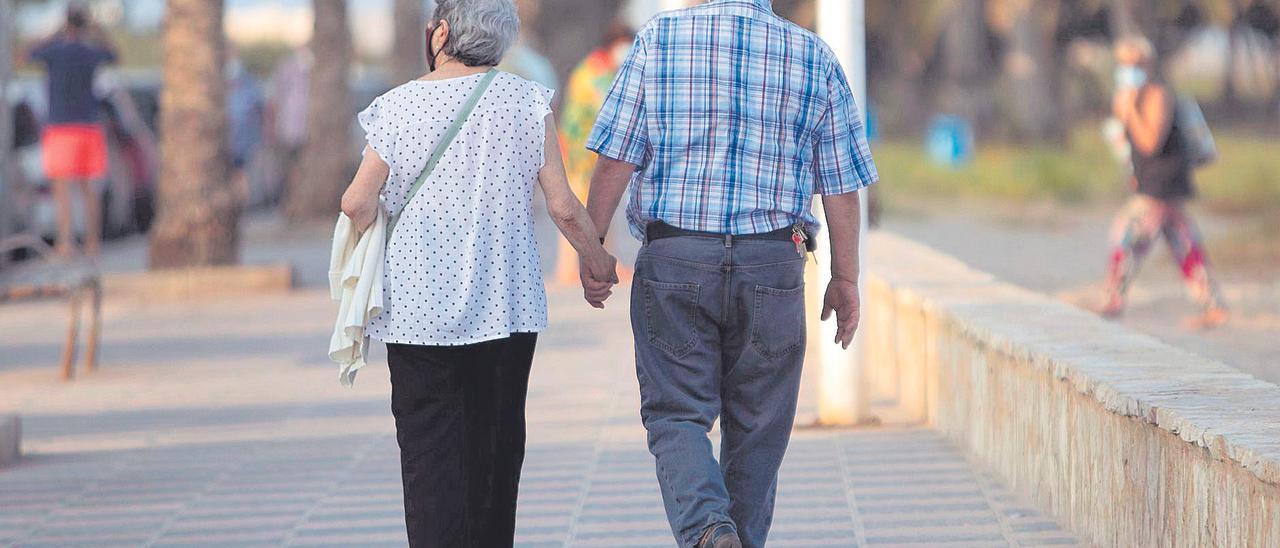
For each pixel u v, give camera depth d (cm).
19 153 4522
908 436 1989
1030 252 4756
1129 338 1642
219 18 3997
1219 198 6056
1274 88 14750
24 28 11469
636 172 1215
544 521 1599
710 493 1146
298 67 6250
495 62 1210
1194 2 12744
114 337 3228
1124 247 3042
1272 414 1190
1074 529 1479
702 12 1180
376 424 2191
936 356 2017
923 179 7988
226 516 1667
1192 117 3003
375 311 1172
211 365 2819
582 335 3047
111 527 1633
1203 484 1144
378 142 1172
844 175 1205
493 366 1226
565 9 12988
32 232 4503
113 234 5312
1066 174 7106
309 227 5547
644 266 1185
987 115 11731
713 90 1160
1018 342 1642
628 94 1173
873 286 2441
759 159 1165
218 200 3981
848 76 1970
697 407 1183
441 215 1177
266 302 3734
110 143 5253
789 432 1230
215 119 3981
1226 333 2852
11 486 1847
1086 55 14575
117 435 2180
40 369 2814
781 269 1173
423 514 1212
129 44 14362
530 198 1203
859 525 1550
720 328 1195
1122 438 1329
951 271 2430
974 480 1730
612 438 2034
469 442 1236
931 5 12800
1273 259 4038
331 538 1559
